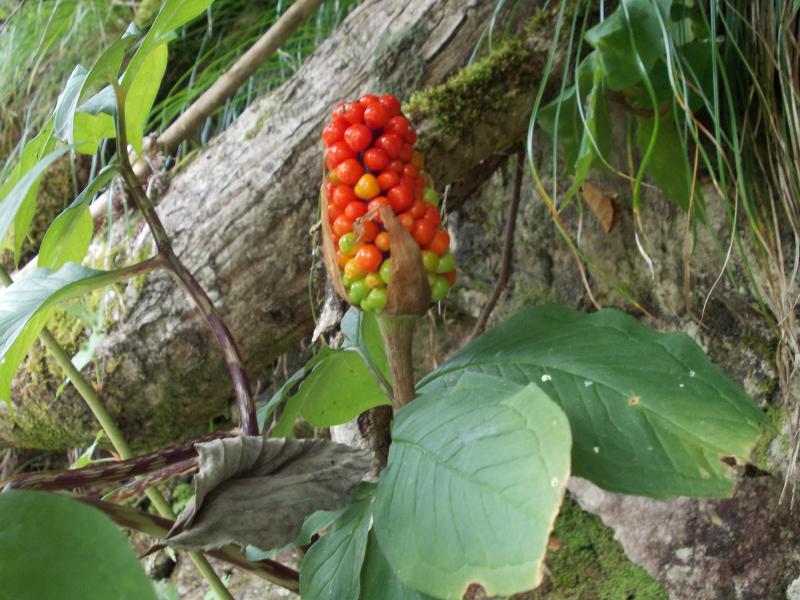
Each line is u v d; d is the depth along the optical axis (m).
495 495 0.27
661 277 0.56
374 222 0.34
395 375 0.38
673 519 0.52
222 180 0.56
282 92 0.56
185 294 0.57
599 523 0.56
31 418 0.63
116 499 0.37
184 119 0.66
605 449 0.33
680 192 0.51
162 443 0.65
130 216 0.61
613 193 0.57
